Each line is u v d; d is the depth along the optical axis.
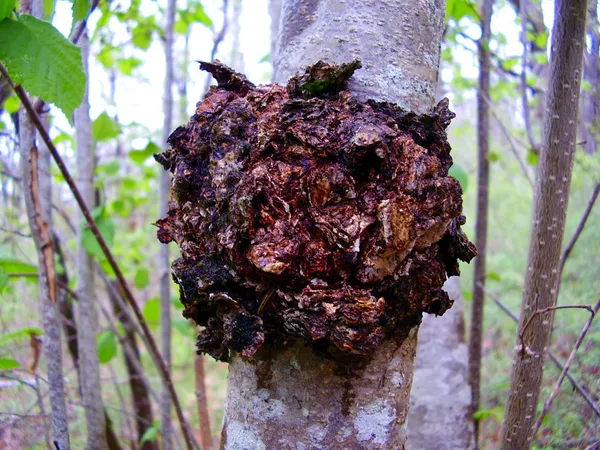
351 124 0.51
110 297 1.54
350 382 0.54
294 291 0.50
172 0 1.35
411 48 0.58
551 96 0.70
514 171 2.70
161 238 0.58
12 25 0.58
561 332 1.52
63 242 1.34
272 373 0.54
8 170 1.22
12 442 1.06
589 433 0.98
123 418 1.77
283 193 0.50
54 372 0.87
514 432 0.72
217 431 2.08
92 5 0.84
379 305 0.48
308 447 0.54
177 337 2.96
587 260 1.57
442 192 0.50
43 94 0.60
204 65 0.59
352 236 0.49
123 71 1.67
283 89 0.56
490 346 2.02
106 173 1.56
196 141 0.55
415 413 1.11
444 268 0.55
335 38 0.58
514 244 3.07
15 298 1.47
